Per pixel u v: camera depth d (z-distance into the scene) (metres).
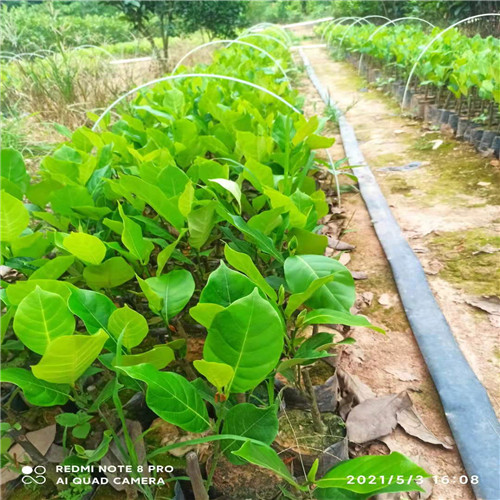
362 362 1.80
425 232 2.70
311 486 1.19
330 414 1.37
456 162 3.64
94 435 1.32
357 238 2.72
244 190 2.22
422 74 4.84
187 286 1.24
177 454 1.25
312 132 1.95
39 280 1.09
